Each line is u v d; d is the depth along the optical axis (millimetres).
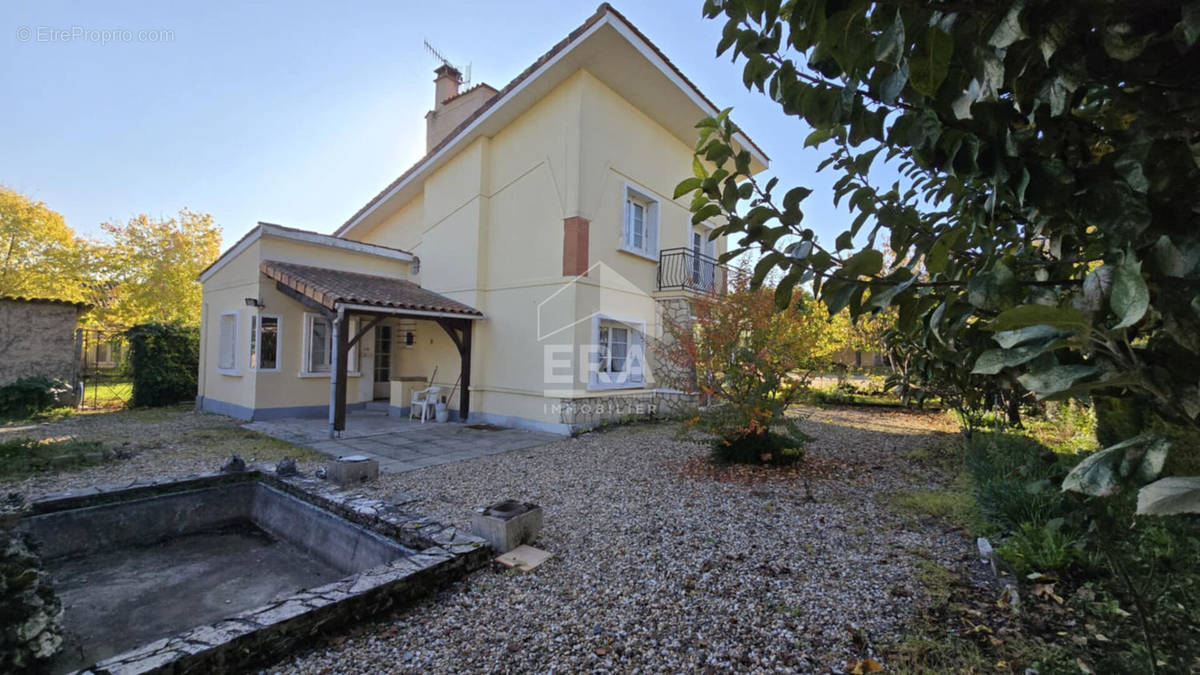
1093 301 705
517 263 9789
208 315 11578
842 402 12609
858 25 934
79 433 8352
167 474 5848
